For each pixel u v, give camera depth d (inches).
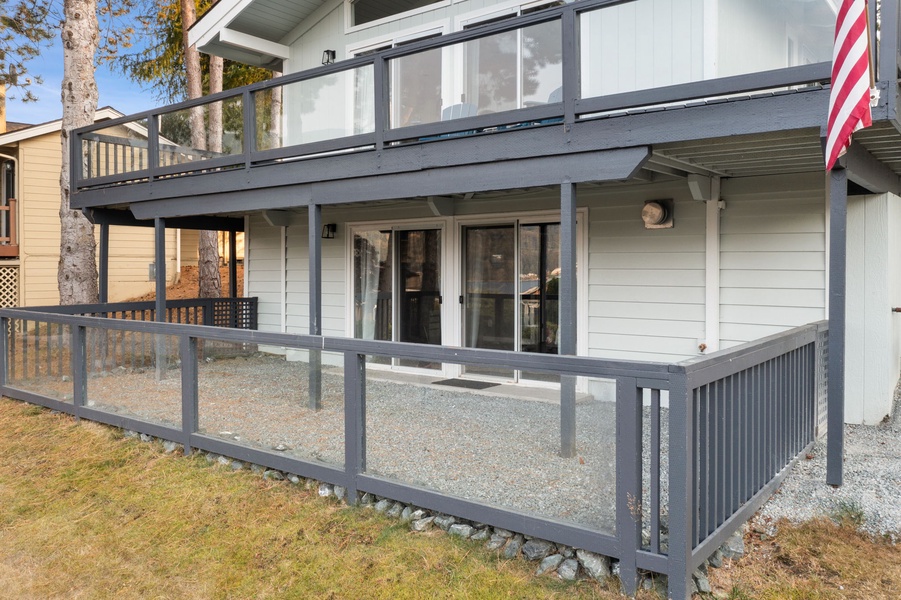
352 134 273.3
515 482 137.3
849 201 223.0
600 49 227.3
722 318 245.0
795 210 229.8
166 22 795.4
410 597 122.0
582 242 275.9
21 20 502.0
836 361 156.7
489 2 298.4
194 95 629.3
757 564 125.0
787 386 166.4
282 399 180.7
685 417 109.3
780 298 233.3
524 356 132.9
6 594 133.6
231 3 356.8
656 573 118.7
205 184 313.7
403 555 136.5
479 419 143.6
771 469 153.6
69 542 153.6
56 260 663.8
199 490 176.4
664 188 254.5
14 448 226.4
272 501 167.2
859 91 134.6
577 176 199.8
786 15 201.5
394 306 344.5
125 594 131.0
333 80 278.2
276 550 143.3
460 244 315.6
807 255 227.9
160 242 343.9
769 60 206.1
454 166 229.8
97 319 240.1
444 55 253.3
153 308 385.7
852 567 122.6
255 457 183.9
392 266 345.4
